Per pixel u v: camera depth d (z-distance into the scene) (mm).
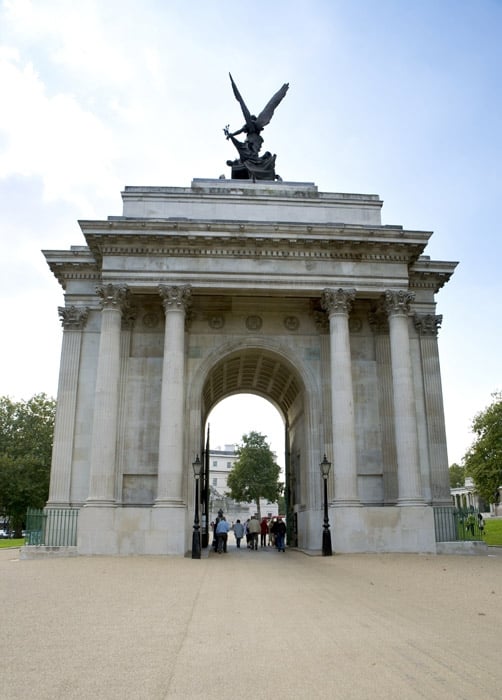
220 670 15453
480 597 27312
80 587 31109
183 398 59125
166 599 27062
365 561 47000
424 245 62188
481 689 13844
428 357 67250
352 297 61250
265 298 66812
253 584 32656
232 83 78562
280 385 77188
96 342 64750
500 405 99062
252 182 71938
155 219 59625
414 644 18109
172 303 59750
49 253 65625
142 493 60562
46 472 141250
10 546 81188
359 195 69562
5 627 20656
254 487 195000
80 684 14219
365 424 64562
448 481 63938
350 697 13344
